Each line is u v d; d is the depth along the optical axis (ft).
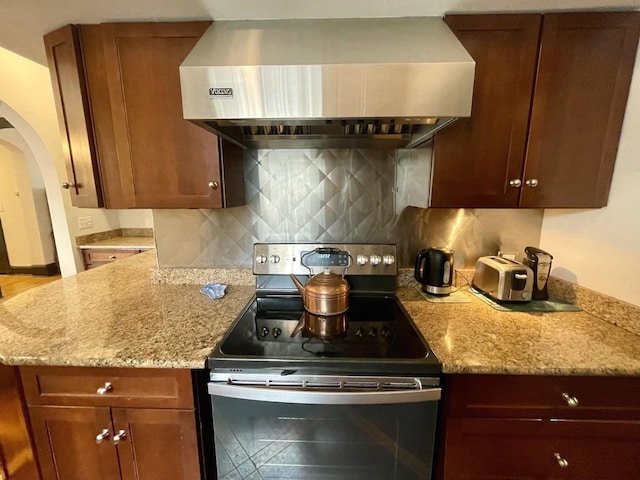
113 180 3.98
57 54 3.79
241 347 3.13
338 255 4.57
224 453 3.05
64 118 3.93
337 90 2.81
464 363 2.84
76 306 4.15
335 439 2.98
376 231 4.90
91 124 3.85
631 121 3.45
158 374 3.01
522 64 3.49
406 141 4.43
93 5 3.30
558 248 4.45
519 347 3.10
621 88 3.47
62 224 9.95
